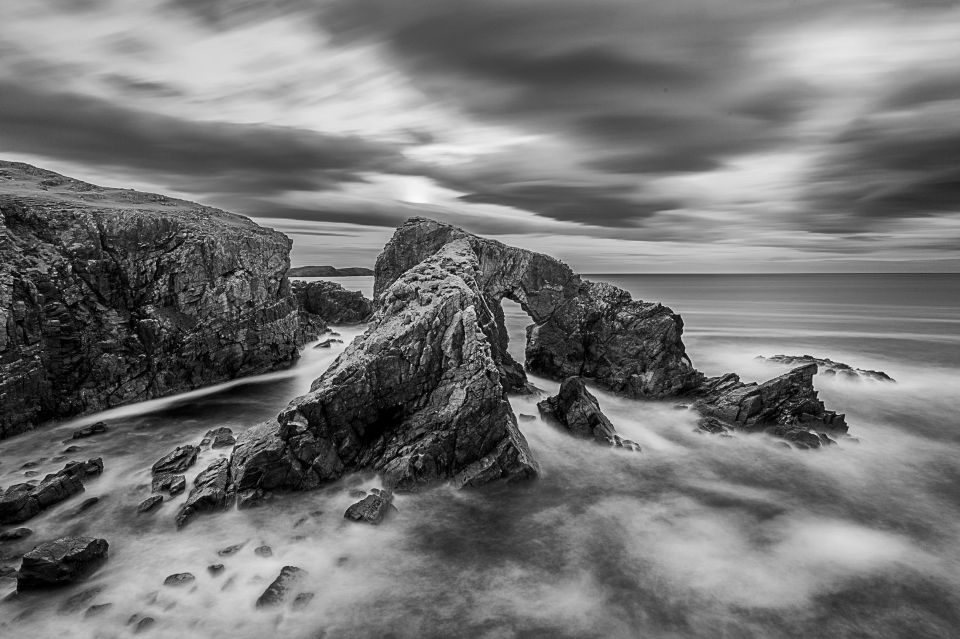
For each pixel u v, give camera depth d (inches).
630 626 680.4
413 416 1075.3
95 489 999.0
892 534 918.4
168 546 810.2
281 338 2066.9
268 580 733.3
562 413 1330.0
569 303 1824.6
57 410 1368.1
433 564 797.9
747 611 714.2
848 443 1304.1
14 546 806.5
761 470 1153.4
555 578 775.7
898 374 2079.2
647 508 987.9
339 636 647.8
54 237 1432.1
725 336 3011.8
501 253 1817.2
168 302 1633.9
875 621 700.7
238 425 1387.8
